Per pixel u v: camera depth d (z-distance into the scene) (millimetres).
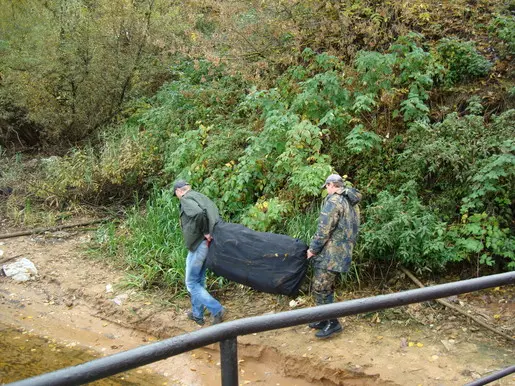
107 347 5859
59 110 10867
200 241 5613
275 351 5316
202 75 9422
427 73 7266
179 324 5875
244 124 8344
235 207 7160
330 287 5359
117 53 10555
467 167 6230
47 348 5879
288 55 8422
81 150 10555
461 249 5973
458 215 6332
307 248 5426
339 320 5594
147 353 1192
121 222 8383
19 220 8719
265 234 5504
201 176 7598
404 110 7488
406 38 7766
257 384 5121
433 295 1671
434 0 9086
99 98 10859
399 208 6062
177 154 7672
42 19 10602
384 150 7180
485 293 5840
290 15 8711
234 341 1349
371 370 4793
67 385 1066
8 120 11469
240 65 8578
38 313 6500
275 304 6012
